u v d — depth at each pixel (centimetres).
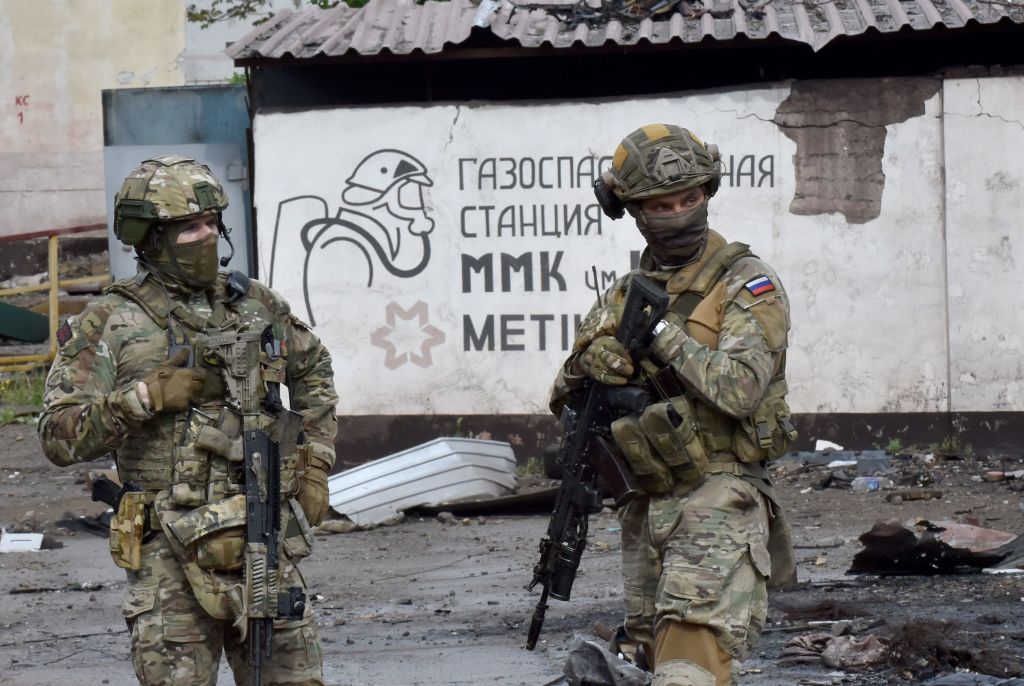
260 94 1353
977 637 612
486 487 1109
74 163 2061
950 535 804
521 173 1246
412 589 825
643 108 1235
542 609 443
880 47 1282
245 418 418
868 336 1225
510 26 1235
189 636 411
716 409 408
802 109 1220
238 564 409
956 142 1206
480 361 1255
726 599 397
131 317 425
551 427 1247
